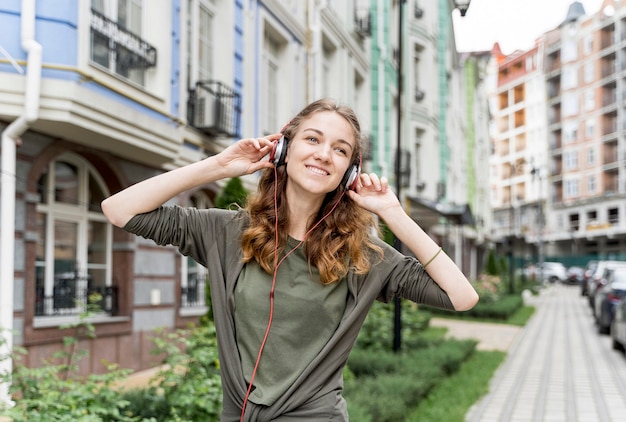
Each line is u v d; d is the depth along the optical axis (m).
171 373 5.16
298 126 2.09
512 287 32.34
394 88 22.03
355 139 2.09
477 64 42.53
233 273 2.01
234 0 11.17
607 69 62.84
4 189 6.73
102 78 7.28
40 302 7.86
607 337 16.19
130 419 4.50
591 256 64.69
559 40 69.12
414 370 8.03
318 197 2.06
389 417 5.87
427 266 2.06
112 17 8.00
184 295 10.88
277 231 2.02
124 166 8.93
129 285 9.15
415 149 24.64
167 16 8.72
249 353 1.96
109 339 8.70
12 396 4.86
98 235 9.09
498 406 7.94
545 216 72.38
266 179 2.14
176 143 8.93
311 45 14.71
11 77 6.58
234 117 11.01
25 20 6.60
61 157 8.28
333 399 1.97
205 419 4.95
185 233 2.05
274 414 1.90
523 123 84.00
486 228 47.72
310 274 1.99
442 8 27.59
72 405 4.28
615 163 61.03
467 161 38.78
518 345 14.55
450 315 21.77
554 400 8.35
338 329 1.96
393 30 22.36
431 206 19.81
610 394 8.79
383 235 2.33
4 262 6.70
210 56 10.85
